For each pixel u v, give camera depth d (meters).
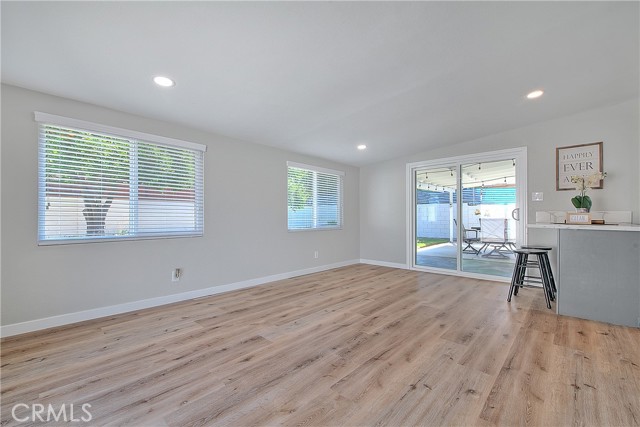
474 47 2.17
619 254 2.63
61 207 2.64
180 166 3.43
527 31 2.02
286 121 3.42
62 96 2.60
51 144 2.59
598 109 3.50
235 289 3.92
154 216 3.21
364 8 1.70
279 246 4.53
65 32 1.76
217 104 2.88
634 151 3.30
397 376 1.82
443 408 1.52
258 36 1.88
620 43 2.20
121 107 2.87
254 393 1.65
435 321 2.75
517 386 1.70
